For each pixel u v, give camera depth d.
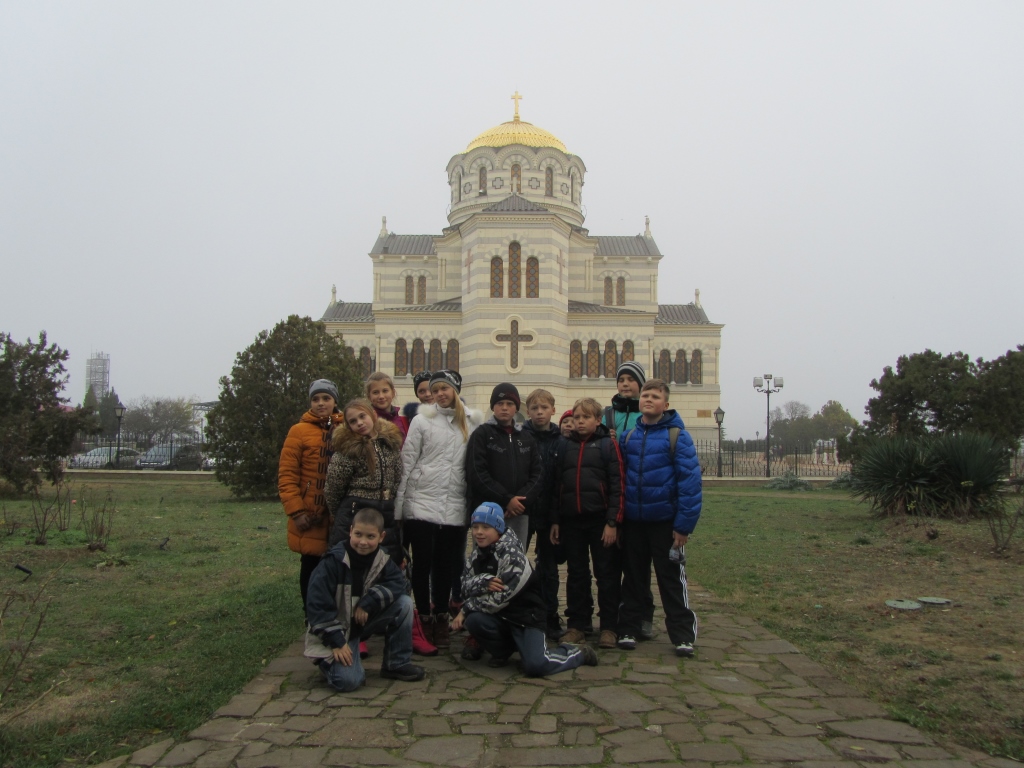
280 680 6.55
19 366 23.89
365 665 7.12
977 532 14.72
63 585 10.32
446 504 7.93
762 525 17.86
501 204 45.88
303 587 7.78
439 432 8.00
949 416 28.94
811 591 10.21
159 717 5.71
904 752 5.07
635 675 6.75
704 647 7.64
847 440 31.53
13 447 22.39
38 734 5.36
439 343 47.59
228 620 8.56
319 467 7.76
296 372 25.70
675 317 56.41
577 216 52.75
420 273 54.19
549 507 8.41
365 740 5.27
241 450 25.05
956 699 6.01
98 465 43.94
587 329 47.81
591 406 8.11
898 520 17.00
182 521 18.28
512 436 8.00
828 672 6.80
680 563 7.61
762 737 5.30
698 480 7.57
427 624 7.97
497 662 7.12
